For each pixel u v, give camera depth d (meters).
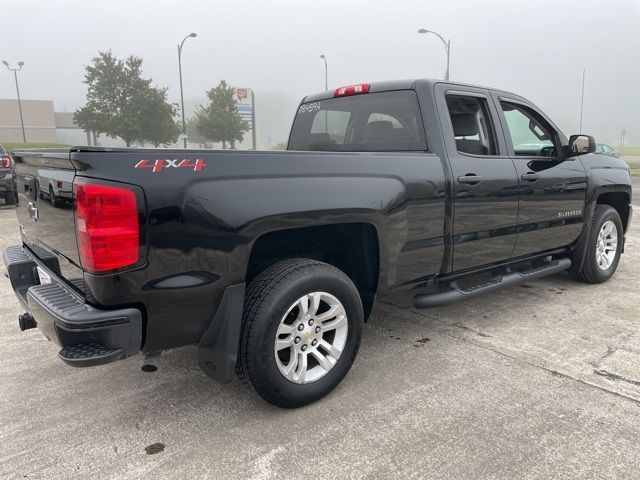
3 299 4.90
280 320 2.67
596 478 2.28
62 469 2.35
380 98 3.94
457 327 4.15
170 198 2.30
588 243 5.10
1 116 68.31
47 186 2.69
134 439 2.59
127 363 3.50
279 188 2.63
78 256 2.37
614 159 5.52
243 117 46.50
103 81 38.97
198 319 2.52
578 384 3.15
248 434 2.63
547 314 4.46
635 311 4.53
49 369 3.40
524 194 4.14
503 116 4.17
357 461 2.40
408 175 3.27
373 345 3.79
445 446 2.51
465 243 3.74
